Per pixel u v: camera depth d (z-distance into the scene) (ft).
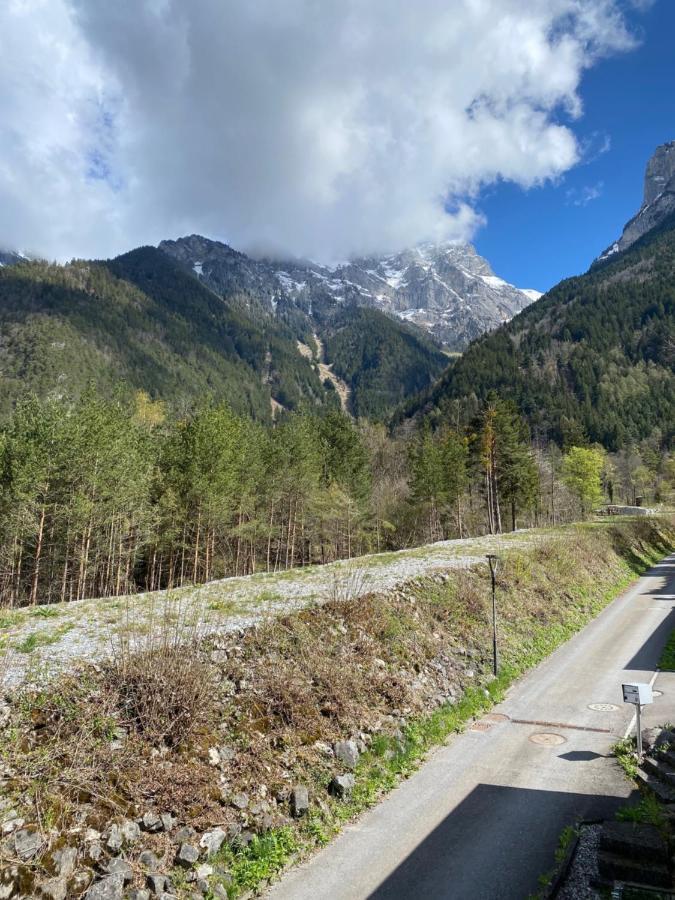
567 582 99.91
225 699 37.24
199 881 25.12
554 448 328.90
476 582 78.48
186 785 29.55
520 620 75.51
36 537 116.26
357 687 44.83
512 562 91.40
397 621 58.18
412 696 47.85
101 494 116.26
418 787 36.83
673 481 313.94
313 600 57.67
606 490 346.74
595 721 48.11
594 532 147.13
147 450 132.26
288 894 26.03
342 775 35.55
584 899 24.26
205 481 124.57
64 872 22.68
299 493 166.20
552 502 253.44
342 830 31.81
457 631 63.87
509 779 37.55
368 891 26.11
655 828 26.76
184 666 36.68
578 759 40.42
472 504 223.51
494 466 199.82
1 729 28.43
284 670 42.45
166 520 132.36
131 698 33.42
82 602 63.93
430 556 98.22
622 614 92.53
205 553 142.41
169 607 56.49
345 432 197.06
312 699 40.86
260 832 29.40
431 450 189.26
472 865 27.91
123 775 28.35
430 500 191.01
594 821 31.58
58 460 107.55
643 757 39.58
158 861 25.29
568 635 78.69
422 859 28.63
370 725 41.88
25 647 40.40
